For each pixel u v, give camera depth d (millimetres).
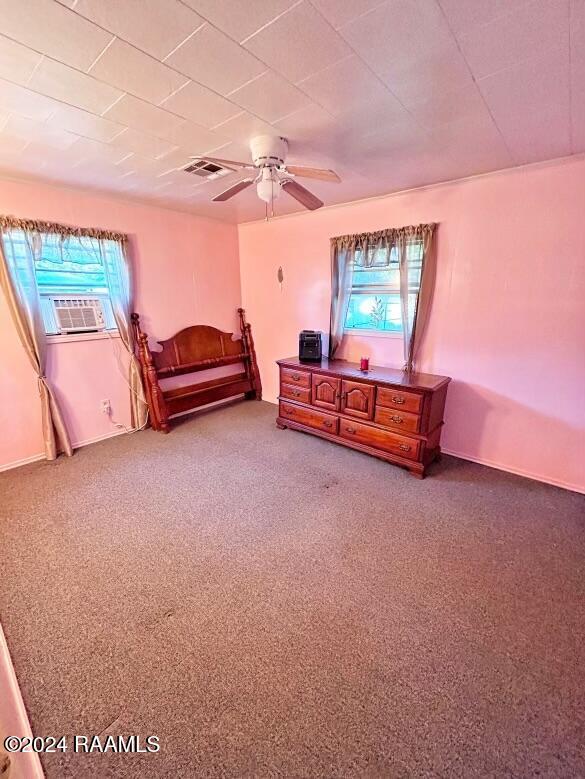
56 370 3070
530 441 2664
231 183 2713
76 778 1045
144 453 3160
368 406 2951
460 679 1292
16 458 2918
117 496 2492
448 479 2695
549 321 2428
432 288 2881
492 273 2590
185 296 3936
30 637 1469
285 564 1868
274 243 4004
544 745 1100
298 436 3531
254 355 4598
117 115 1647
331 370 3148
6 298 2691
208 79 1353
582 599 1624
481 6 992
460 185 2594
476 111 1600
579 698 1221
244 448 3258
